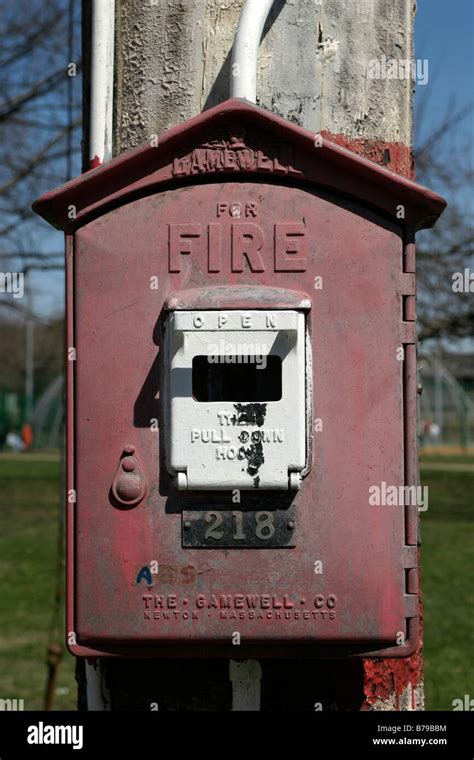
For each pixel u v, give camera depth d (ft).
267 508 6.77
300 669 7.54
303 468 6.68
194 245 6.84
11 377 142.20
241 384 7.37
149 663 7.59
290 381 6.64
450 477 67.31
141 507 6.82
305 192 6.82
